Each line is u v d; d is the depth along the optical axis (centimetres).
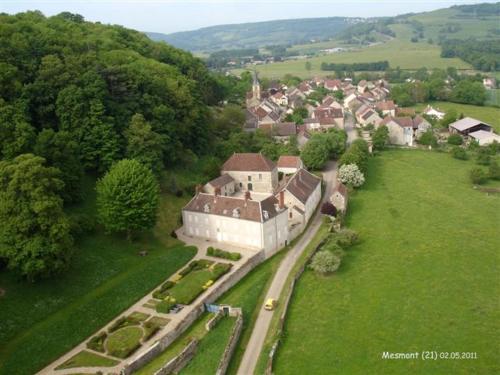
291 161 14000
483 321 7562
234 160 13338
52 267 7450
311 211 12062
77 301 7706
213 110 18100
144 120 11575
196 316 7662
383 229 11131
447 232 10906
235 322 7481
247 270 9181
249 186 13250
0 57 10688
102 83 11081
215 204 10275
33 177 7450
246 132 16162
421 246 10225
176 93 13525
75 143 9844
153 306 7894
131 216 9056
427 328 7406
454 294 8350
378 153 17600
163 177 11644
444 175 15088
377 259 9700
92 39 15638
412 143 18988
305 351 6881
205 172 12900
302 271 9188
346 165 13925
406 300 8181
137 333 7150
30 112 10494
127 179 9050
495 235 10756
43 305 7388
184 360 6594
